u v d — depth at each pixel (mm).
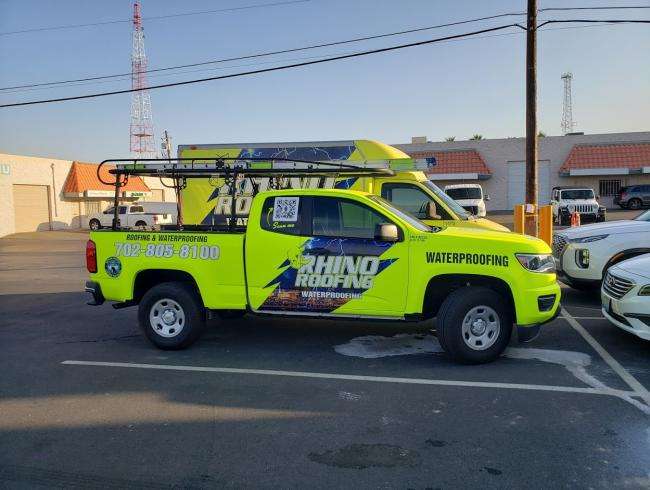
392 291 6289
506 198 40062
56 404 5254
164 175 7996
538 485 3688
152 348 7207
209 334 7820
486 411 4938
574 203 28188
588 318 8492
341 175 8641
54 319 9125
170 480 3830
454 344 6133
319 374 6023
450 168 39594
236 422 4773
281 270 6555
